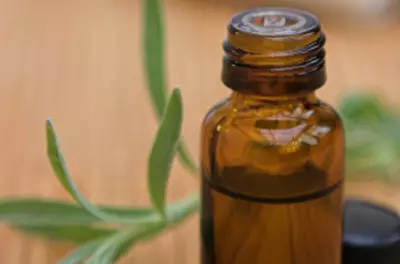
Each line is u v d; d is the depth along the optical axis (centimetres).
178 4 40
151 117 32
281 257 21
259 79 20
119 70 35
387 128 29
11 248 26
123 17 40
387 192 28
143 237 24
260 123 21
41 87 34
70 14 40
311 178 21
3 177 29
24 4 41
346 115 29
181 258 26
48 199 24
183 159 25
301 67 20
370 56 35
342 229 22
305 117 21
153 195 23
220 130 21
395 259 23
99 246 23
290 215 21
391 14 39
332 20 38
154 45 25
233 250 21
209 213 21
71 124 32
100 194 28
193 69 35
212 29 38
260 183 21
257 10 21
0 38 38
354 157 28
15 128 31
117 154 30
